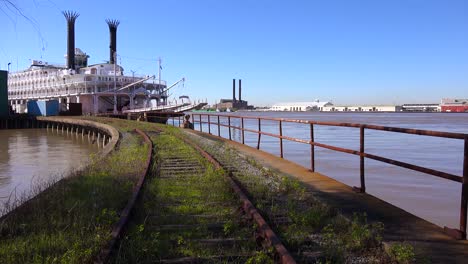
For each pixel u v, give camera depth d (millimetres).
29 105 67438
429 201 10367
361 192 7520
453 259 4289
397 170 15797
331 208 6141
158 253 4617
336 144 30203
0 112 59812
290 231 5215
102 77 67688
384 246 4621
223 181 8359
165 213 6266
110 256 4355
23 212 6035
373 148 27266
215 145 16750
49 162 20672
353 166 16938
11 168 18266
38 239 4980
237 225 5570
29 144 34312
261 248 4758
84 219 5758
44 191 7438
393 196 10992
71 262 4176
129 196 7117
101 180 8625
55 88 73625
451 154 23266
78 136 43688
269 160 12445
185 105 57125
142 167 10359
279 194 7609
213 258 4465
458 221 8305
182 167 10938
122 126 31859
